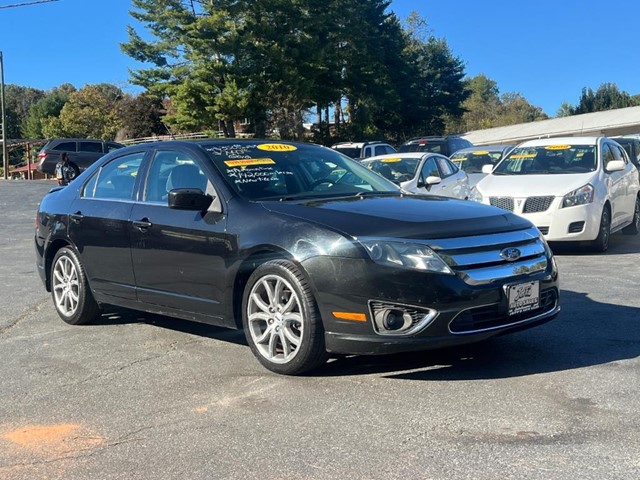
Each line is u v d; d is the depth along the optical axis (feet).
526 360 16.26
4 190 88.84
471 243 14.84
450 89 217.36
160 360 17.51
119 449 12.33
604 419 12.66
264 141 20.16
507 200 32.30
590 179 32.60
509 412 13.15
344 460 11.46
